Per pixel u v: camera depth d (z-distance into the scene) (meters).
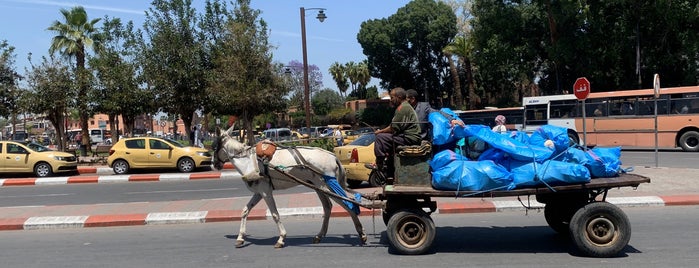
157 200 14.45
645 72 37.59
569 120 27.97
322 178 8.29
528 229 9.21
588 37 36.09
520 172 7.19
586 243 7.11
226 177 20.22
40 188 18.41
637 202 11.10
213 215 10.99
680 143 24.52
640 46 36.50
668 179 13.94
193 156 23.03
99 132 74.62
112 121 36.34
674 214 10.27
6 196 16.39
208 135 53.41
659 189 12.69
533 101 29.39
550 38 39.38
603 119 26.72
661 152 24.59
